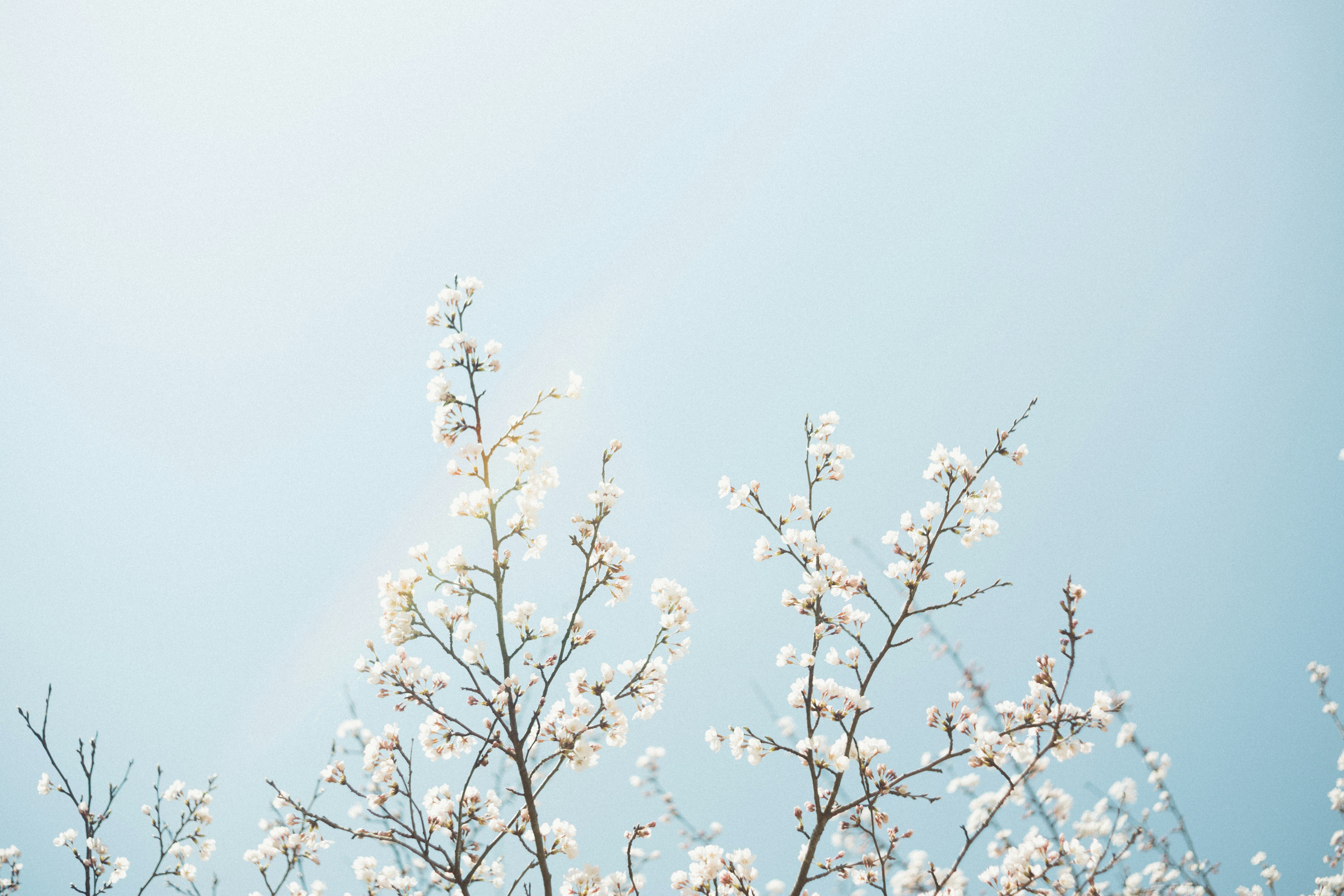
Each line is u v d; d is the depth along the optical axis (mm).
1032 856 6262
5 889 8367
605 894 6461
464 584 6008
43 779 7223
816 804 6219
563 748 5746
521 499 6137
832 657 6652
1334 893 7426
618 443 6633
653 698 6316
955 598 6676
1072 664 5887
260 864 7344
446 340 6316
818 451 7391
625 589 6355
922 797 5969
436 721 5898
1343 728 8125
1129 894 5930
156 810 7664
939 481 7289
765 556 7117
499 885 6668
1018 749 6062
